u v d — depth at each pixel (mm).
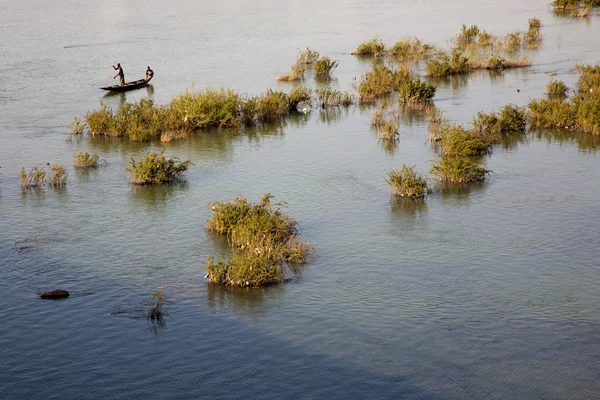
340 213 29469
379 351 19406
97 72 59438
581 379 18078
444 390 17703
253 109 45188
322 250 25953
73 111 47344
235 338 20188
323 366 18781
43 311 21719
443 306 21734
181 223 28672
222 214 27766
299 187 32656
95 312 21688
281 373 18531
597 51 61344
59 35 78750
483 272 23938
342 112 47219
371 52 65250
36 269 24531
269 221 26766
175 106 44188
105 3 108875
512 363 18766
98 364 19078
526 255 25109
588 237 26406
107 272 24328
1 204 30922
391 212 29500
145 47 70625
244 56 65375
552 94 47906
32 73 59219
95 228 28203
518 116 41875
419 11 91562
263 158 37438
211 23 85875
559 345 19547
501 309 21500
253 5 103062
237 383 18172
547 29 73750
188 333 20484
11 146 39750
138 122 42438
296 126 44031
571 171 34156
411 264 24625
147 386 18125
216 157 37875
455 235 26984
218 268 23656
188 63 62656
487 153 37688
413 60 61875
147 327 20812
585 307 21500
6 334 20484
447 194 31547
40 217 29422
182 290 23062
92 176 34844
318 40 72750
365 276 23844
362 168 35250
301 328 20656
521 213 28969
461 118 43656
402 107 47656
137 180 33594
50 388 18094
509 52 63312
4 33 80562
